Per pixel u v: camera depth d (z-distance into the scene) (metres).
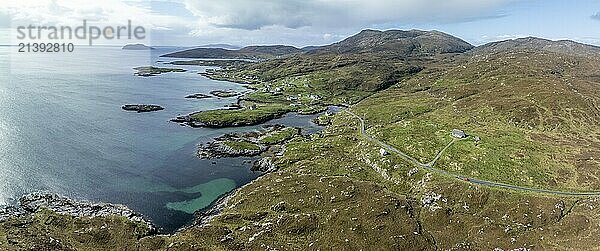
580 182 148.38
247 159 195.75
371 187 146.00
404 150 181.25
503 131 197.38
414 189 151.62
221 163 189.12
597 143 181.50
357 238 116.44
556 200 135.38
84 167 174.00
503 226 124.69
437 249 116.12
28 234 111.12
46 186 151.50
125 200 146.00
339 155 186.62
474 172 156.12
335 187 144.12
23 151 187.50
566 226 122.62
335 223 123.00
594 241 114.69
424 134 196.25
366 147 189.12
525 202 135.38
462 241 118.94
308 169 169.25
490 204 137.00
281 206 132.38
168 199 149.12
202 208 143.12
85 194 148.00
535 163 161.38
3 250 99.75
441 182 149.25
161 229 127.25
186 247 111.25
